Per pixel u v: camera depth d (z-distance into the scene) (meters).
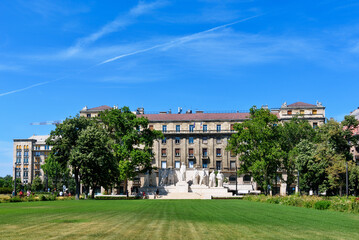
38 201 56.72
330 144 86.00
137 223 21.50
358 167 77.25
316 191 93.19
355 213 35.00
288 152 91.06
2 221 21.58
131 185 120.25
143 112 135.62
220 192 85.75
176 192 84.44
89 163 70.25
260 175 83.81
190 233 17.86
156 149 125.00
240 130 88.31
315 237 17.67
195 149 124.12
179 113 135.88
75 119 78.38
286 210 36.59
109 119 88.38
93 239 15.50
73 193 135.50
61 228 18.67
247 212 32.62
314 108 119.94
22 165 172.50
